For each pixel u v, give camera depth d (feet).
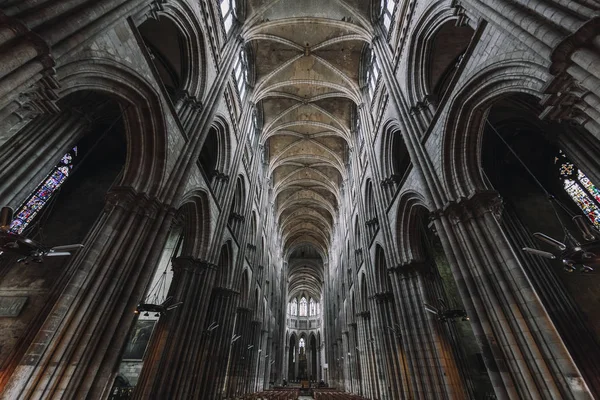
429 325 37.78
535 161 42.52
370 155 63.36
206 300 44.88
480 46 25.21
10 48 14.30
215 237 49.80
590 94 15.16
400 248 45.50
